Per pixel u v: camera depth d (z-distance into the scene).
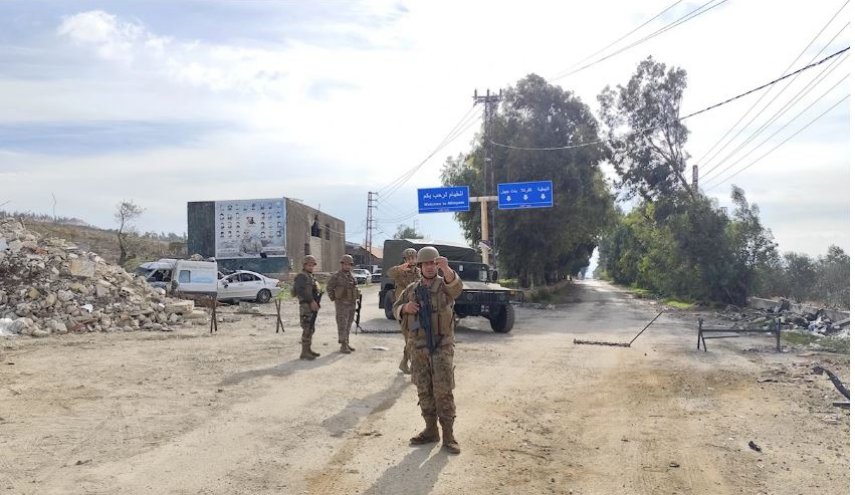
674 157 37.88
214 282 26.38
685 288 34.03
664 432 7.13
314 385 9.06
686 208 33.34
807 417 7.85
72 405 7.65
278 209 47.09
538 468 5.79
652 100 37.88
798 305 24.05
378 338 14.75
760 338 17.11
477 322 21.34
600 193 41.19
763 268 30.45
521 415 7.78
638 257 59.84
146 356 11.55
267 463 5.68
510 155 38.06
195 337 14.69
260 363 10.88
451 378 6.21
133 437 6.35
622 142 38.81
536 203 32.97
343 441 6.40
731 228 31.22
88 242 40.31
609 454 6.30
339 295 12.12
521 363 11.94
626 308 31.16
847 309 21.72
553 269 50.38
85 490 4.93
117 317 16.19
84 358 11.26
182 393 8.40
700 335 14.49
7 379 9.18
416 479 5.34
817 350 14.37
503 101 39.25
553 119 38.66
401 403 8.07
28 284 16.22
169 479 5.22
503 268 40.91
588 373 10.98
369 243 78.12
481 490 5.14
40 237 18.56
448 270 6.36
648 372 11.12
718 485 5.46
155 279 25.94
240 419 7.12
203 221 47.00
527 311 28.75
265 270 46.81
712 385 9.95
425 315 6.25
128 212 41.44
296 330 16.77
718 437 6.95
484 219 33.38
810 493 5.28
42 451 5.85
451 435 6.18
